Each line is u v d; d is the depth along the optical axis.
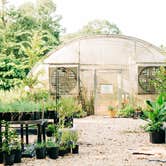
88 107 19.58
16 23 29.16
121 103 19.53
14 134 7.92
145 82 19.52
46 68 19.61
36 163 7.63
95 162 7.71
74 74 19.56
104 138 11.08
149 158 8.07
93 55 19.73
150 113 10.31
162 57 19.61
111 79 19.69
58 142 8.65
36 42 21.17
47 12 33.19
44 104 9.61
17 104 8.30
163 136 10.12
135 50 19.70
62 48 19.72
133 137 11.27
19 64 22.45
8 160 7.46
